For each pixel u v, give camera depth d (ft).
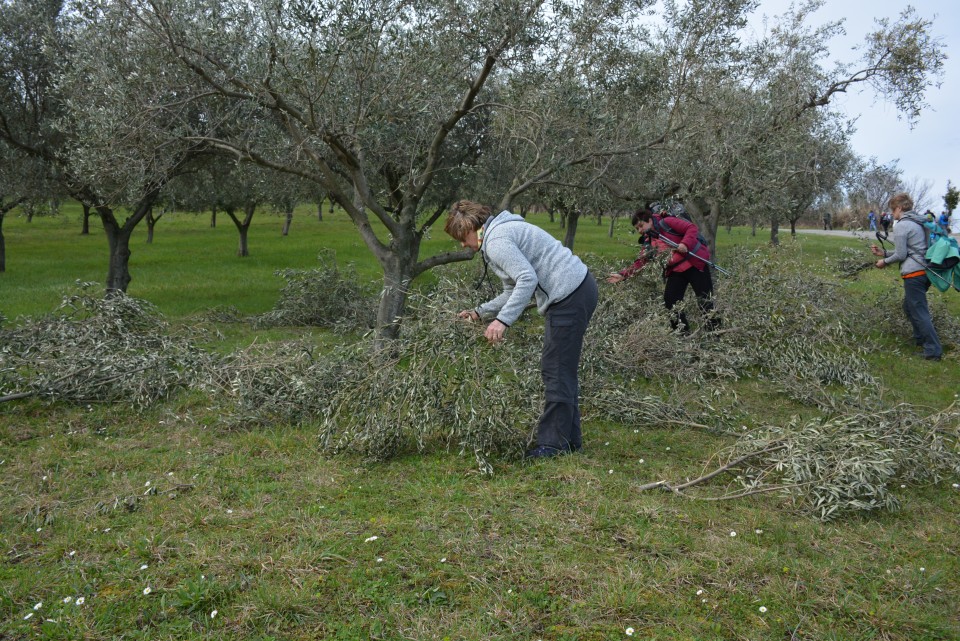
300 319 33.83
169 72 22.45
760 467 13.56
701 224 31.24
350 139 21.57
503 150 30.01
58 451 15.06
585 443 15.51
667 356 21.21
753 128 26.73
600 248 77.30
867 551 10.50
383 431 14.15
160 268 61.82
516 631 8.30
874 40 29.37
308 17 18.40
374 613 8.68
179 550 10.33
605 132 24.11
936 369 24.18
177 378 19.58
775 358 22.58
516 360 17.76
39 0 31.40
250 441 15.65
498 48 20.77
